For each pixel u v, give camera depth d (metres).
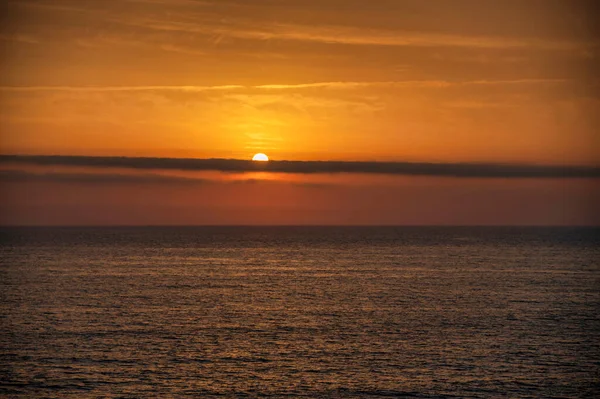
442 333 103.69
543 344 96.25
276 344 96.19
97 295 143.12
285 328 107.69
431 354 90.69
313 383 78.19
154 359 87.50
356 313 121.56
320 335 102.31
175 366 84.50
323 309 126.31
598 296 142.12
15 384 76.75
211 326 108.94
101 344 95.19
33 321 111.94
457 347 94.50
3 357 87.75
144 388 75.88
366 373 81.94
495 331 105.12
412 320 114.56
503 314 120.00
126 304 130.88
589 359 88.06
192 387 76.50
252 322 112.69
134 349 92.38
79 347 93.38
